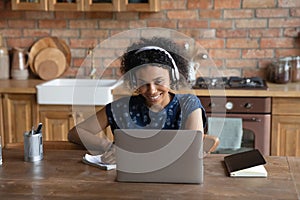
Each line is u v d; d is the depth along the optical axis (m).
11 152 1.92
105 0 3.65
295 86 3.50
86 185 1.52
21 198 1.42
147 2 3.60
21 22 4.04
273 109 3.31
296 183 1.51
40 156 1.80
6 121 3.60
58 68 4.02
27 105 3.56
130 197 1.42
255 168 1.59
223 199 1.39
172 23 3.87
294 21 3.73
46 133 3.55
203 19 3.82
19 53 3.98
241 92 3.31
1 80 3.95
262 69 3.84
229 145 3.06
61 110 3.51
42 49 4.04
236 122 3.07
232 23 3.80
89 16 3.96
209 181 1.54
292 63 3.67
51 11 3.99
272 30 3.77
